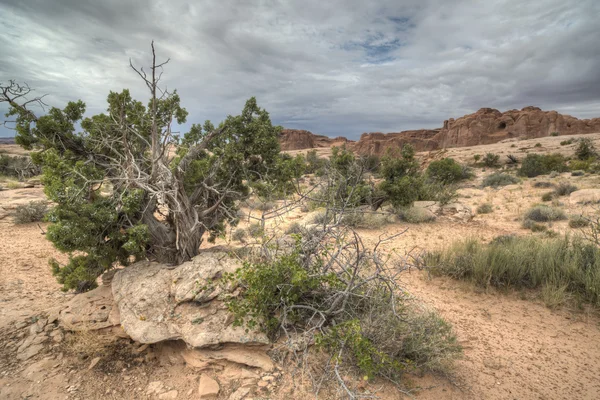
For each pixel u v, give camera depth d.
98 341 3.99
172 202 4.87
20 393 3.27
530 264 6.29
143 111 6.06
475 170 40.78
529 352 4.17
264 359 3.59
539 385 3.55
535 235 10.00
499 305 5.48
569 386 3.53
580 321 4.89
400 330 3.53
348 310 3.81
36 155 4.86
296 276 3.41
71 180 4.36
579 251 6.36
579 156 39.12
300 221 11.02
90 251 4.59
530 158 32.06
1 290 5.95
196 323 3.76
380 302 3.67
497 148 61.19
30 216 11.92
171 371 3.62
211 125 6.57
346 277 3.98
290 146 134.12
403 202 13.23
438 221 12.88
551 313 5.16
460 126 116.62
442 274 6.72
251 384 3.32
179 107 6.26
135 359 3.81
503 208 15.45
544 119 103.69
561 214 12.09
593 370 3.79
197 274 4.34
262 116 6.24
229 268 4.48
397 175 13.51
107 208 4.71
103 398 3.25
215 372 3.53
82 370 3.62
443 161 29.36
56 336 4.23
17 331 4.39
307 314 3.96
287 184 6.33
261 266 3.82
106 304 4.54
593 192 14.47
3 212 12.65
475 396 3.33
